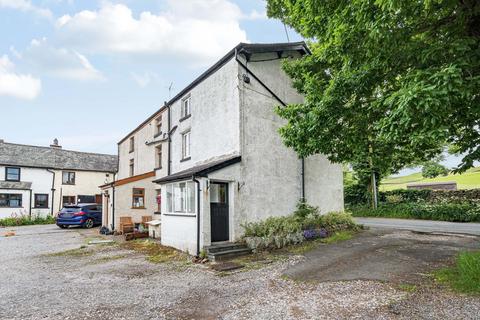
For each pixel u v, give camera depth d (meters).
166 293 6.04
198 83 13.60
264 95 11.86
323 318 4.50
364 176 21.95
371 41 5.34
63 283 6.94
